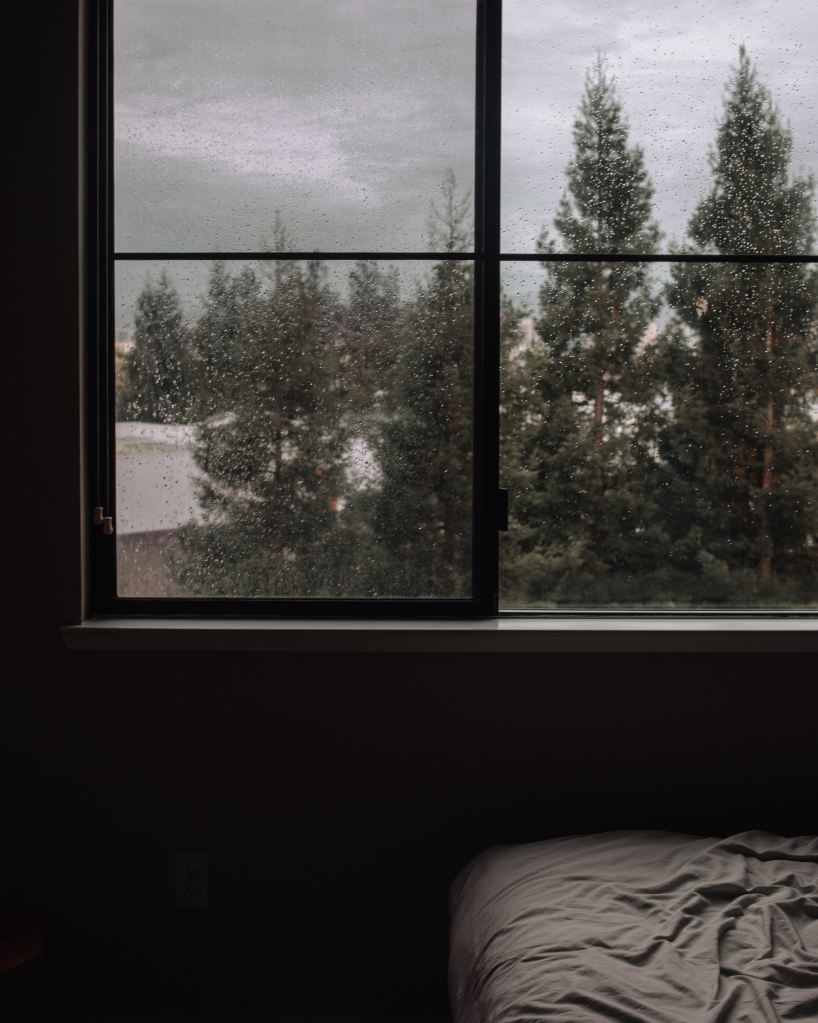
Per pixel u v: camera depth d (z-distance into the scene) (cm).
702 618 206
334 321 203
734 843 160
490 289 201
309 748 198
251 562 205
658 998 113
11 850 201
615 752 198
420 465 204
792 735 198
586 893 144
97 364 201
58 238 192
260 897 201
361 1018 201
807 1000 113
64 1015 202
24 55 191
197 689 197
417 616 204
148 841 200
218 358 203
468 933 144
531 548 206
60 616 197
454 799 199
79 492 196
